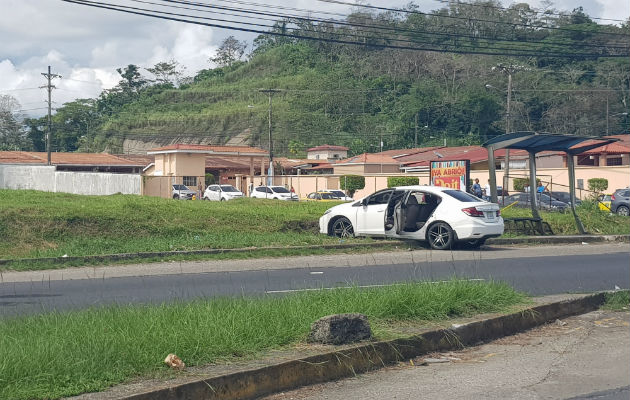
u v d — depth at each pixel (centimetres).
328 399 599
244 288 1171
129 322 703
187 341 641
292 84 13025
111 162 6606
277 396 605
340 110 11600
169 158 6053
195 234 1994
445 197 1848
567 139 2150
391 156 7444
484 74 10931
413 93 10962
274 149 10988
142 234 1941
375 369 700
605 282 1277
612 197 3662
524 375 686
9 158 6266
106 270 1444
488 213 1839
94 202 2506
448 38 8906
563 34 9338
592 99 9812
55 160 6400
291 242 1838
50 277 1347
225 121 12138
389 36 8894
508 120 4700
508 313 891
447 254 1745
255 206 2717
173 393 538
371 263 1573
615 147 5178
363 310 820
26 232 1825
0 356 558
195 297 958
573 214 2352
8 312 891
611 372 700
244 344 663
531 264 1557
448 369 705
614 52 9450
